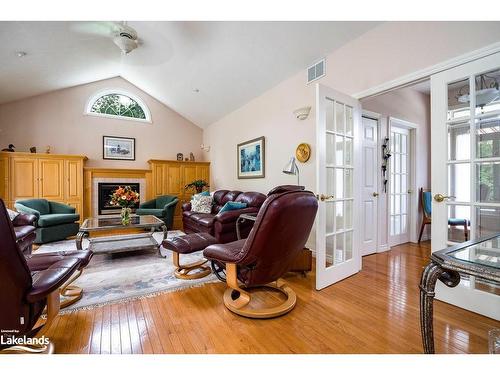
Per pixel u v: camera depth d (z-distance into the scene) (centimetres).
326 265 254
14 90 469
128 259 328
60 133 548
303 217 179
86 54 427
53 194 498
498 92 180
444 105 205
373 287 238
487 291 184
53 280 127
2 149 502
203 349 149
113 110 608
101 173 563
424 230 432
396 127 401
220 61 401
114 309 198
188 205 538
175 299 215
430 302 115
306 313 190
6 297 110
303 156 351
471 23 189
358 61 274
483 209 190
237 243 214
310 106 340
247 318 184
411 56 226
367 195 351
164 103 655
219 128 622
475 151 190
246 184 508
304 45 310
